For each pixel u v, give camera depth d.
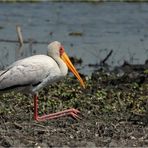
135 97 15.80
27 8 43.25
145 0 47.72
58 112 13.38
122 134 11.90
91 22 37.22
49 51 13.67
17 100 15.03
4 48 27.52
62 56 13.91
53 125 12.76
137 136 11.87
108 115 13.88
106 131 12.10
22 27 35.00
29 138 11.41
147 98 15.45
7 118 13.19
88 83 17.94
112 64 24.09
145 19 38.50
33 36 31.64
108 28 34.88
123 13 41.12
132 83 18.16
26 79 13.10
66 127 12.51
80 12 41.50
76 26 35.66
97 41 30.27
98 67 23.53
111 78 18.97
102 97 15.45
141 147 11.01
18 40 28.61
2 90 13.08
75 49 27.75
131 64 23.53
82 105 14.71
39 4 45.50
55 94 15.66
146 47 28.38
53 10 42.41
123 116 13.70
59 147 10.84
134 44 29.30
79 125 12.63
